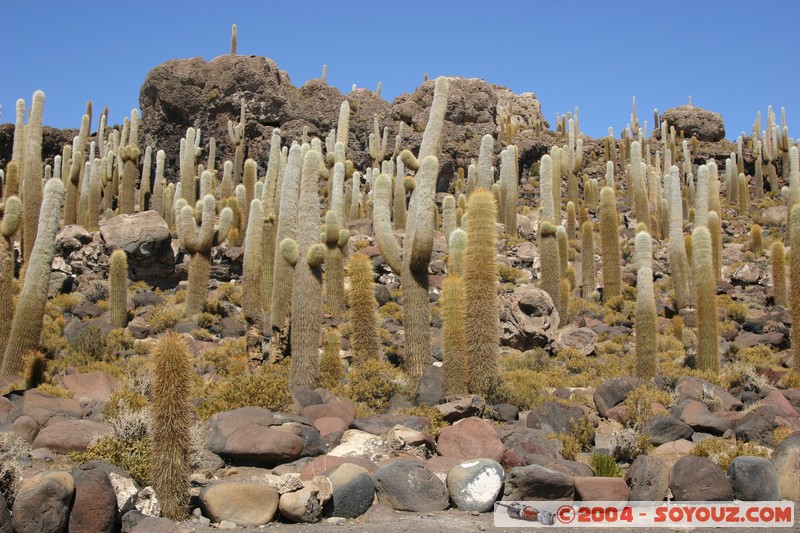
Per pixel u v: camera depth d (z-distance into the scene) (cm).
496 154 4572
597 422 1152
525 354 1681
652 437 1054
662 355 1762
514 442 948
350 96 4875
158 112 4709
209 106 4684
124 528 663
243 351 1625
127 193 3019
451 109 4775
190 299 2012
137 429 877
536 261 2641
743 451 936
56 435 913
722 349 1827
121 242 2372
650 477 805
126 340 1733
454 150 4462
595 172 4731
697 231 1608
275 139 2186
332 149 3425
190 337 1748
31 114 2130
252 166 2928
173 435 716
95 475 668
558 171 2995
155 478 714
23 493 640
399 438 918
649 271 1533
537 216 3506
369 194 3172
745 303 2308
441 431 945
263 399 1072
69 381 1257
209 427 929
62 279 2289
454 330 1245
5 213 1449
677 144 5234
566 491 788
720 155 4794
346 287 2064
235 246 2592
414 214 1407
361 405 1189
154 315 2000
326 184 3666
